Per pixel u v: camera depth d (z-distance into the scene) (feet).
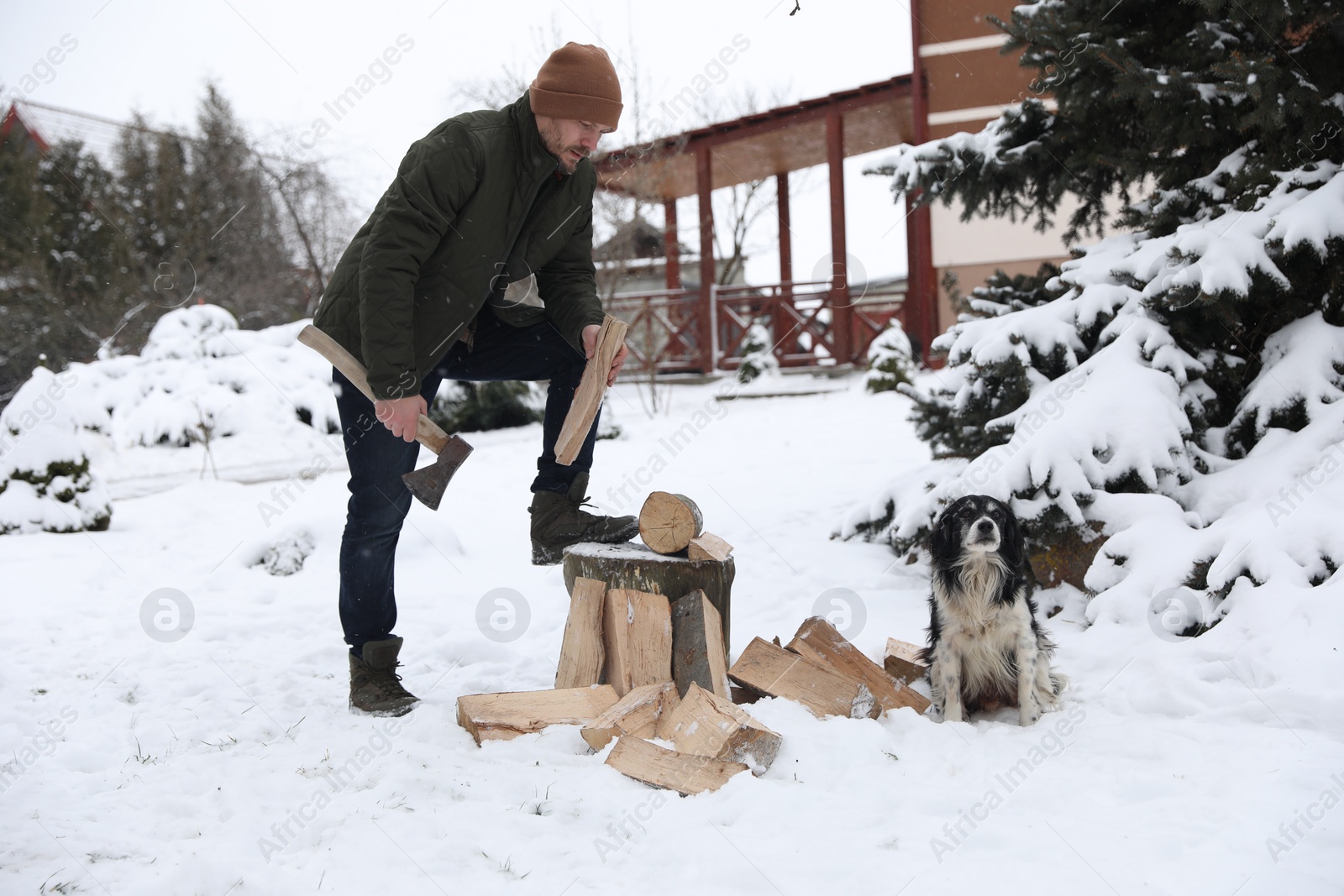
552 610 16.58
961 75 40.83
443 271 10.04
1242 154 15.97
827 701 10.67
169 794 8.76
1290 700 10.11
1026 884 6.84
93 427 42.22
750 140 59.21
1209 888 6.71
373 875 7.10
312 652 14.39
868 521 19.56
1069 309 16.62
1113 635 12.99
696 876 7.03
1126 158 16.81
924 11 41.01
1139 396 15.02
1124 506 14.60
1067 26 16.29
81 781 9.17
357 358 10.10
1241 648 11.39
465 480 31.94
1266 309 15.49
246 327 66.74
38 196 67.56
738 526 22.45
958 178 18.79
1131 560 13.96
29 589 18.97
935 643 11.51
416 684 12.84
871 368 50.11
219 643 15.35
